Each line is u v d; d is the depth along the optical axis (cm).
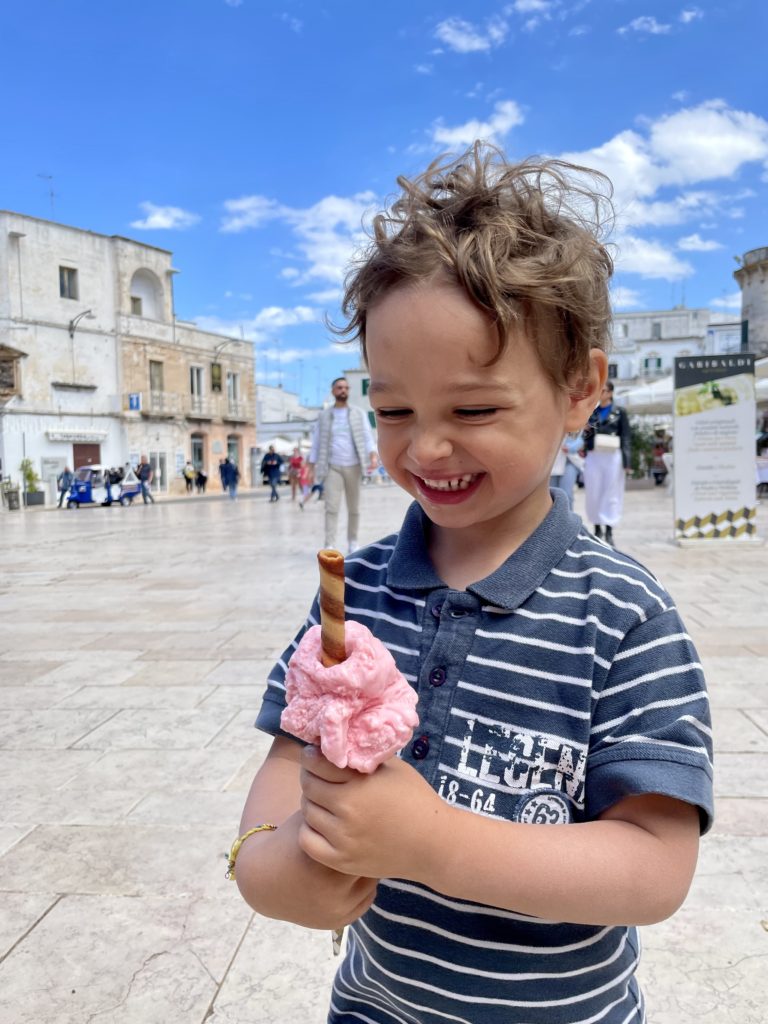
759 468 1564
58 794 291
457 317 83
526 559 100
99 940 206
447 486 93
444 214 89
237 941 205
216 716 370
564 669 94
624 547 859
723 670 408
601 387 103
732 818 258
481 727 95
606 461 852
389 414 93
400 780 75
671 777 84
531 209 92
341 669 71
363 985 108
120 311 3450
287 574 795
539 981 93
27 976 193
